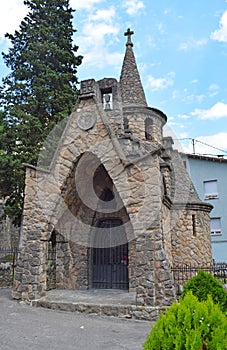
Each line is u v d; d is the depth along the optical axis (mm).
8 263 14148
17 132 14797
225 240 22141
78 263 12078
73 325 7238
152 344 2943
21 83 16000
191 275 9930
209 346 2758
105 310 8336
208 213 13242
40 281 9602
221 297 5707
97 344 5883
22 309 8688
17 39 16984
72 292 10836
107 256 12242
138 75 16141
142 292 8102
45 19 17734
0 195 15203
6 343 5789
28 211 10219
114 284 11844
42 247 9844
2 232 21359
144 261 8297
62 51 16906
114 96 12516
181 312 3043
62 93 16109
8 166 14070
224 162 23141
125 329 6988
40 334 6434
